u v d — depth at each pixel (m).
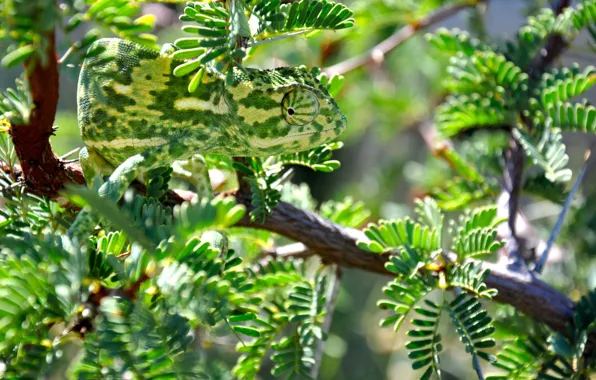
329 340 0.95
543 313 0.68
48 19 0.53
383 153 1.28
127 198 0.56
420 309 0.63
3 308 0.53
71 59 0.55
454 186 0.77
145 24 0.55
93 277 0.56
